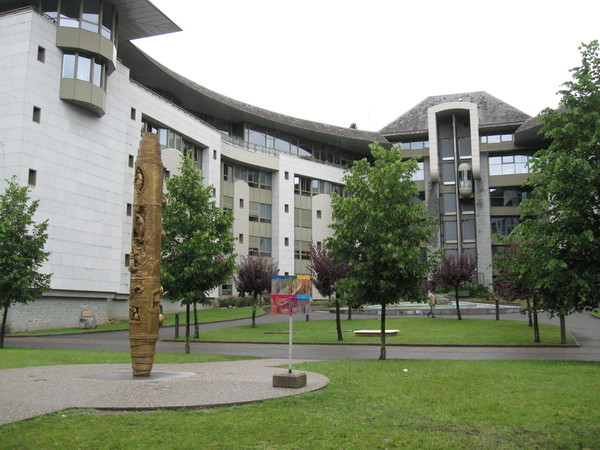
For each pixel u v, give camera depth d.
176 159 43.50
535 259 13.01
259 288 38.16
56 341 24.25
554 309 13.78
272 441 6.34
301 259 58.09
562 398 8.99
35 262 20.47
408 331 27.86
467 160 59.41
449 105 57.94
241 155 53.22
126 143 37.28
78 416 7.34
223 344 23.83
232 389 9.38
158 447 6.08
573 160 11.38
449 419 7.52
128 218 37.22
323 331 28.94
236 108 51.69
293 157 58.16
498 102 62.41
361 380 10.93
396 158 17.31
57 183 31.09
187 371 12.47
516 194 59.25
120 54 40.41
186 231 20.06
